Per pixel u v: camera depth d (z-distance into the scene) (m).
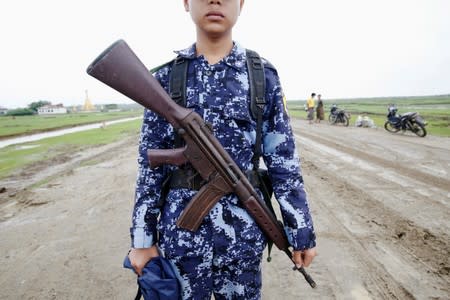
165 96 1.20
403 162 7.28
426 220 4.03
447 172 6.25
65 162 8.88
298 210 1.30
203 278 1.30
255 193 1.29
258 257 1.35
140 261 1.33
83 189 6.00
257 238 1.33
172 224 1.27
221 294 1.37
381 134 12.84
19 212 4.88
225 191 1.25
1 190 6.01
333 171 6.75
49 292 2.85
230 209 1.27
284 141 1.31
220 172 1.23
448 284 2.75
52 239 3.90
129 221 4.39
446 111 30.48
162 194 1.33
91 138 15.57
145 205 1.31
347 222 4.08
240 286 1.33
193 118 1.20
